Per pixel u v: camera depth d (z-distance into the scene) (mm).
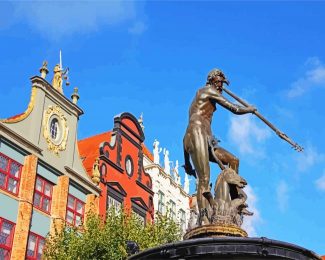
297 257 6270
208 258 6188
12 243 23875
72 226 25531
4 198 24062
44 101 28297
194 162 8164
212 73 8773
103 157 32188
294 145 8031
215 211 7602
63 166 28594
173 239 24734
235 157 8367
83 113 31609
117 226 23688
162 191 39219
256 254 6086
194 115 8438
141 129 37219
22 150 25828
